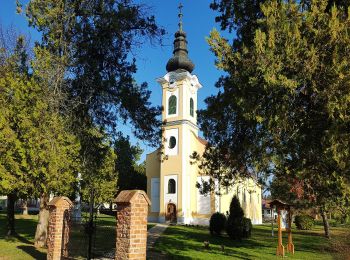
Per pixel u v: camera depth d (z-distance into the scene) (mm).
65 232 13492
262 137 14281
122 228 9602
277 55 10242
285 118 10984
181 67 48594
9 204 23781
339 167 10711
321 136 10945
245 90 11703
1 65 18328
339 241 14898
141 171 60844
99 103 21031
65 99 18531
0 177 16062
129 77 20594
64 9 18797
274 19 10539
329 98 9852
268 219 70688
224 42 12430
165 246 20922
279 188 27172
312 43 10289
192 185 46500
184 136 46156
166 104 47906
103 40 19984
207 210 45531
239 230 26047
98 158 21719
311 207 26266
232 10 14648
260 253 19625
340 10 10438
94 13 19531
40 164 16172
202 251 19500
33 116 16250
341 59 9859
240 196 51094
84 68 19969
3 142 15930
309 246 23234
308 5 11055
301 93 10898
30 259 14555
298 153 12133
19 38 18984
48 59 17531
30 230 27188
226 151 17656
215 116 16641
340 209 15211
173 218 44719
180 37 50062
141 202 9727
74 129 19531
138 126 21016
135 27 20219
